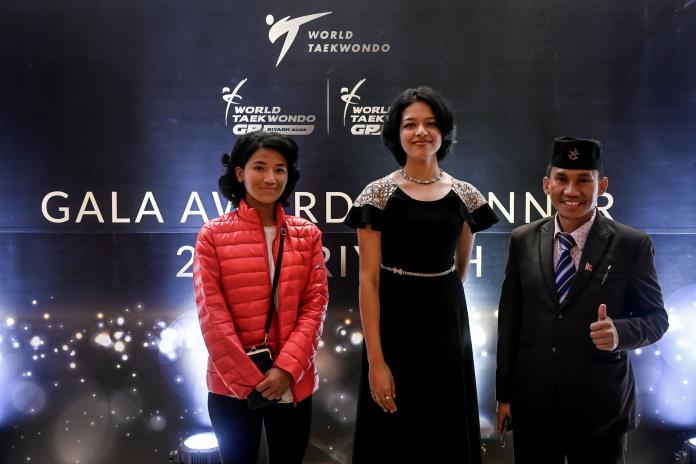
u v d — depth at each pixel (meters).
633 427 1.85
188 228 2.63
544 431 1.81
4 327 2.66
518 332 1.94
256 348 1.89
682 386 2.64
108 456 2.70
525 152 2.59
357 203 1.89
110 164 2.62
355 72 2.59
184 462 2.44
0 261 2.65
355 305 2.62
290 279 1.97
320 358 2.64
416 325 1.87
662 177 2.59
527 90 2.58
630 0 2.55
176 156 2.62
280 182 1.98
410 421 1.88
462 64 2.57
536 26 2.56
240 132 2.62
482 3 2.56
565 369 1.78
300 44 2.59
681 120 2.58
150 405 2.67
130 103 2.61
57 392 2.68
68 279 2.64
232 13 2.59
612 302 1.79
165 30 2.59
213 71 2.60
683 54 2.56
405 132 1.87
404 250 1.86
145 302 2.64
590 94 2.57
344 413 2.65
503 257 2.62
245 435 1.98
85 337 2.66
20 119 2.62
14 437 2.70
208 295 1.90
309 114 2.60
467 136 2.59
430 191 1.89
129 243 2.63
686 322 2.62
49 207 2.64
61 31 2.60
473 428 1.97
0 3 2.60
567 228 1.88
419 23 2.57
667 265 2.61
